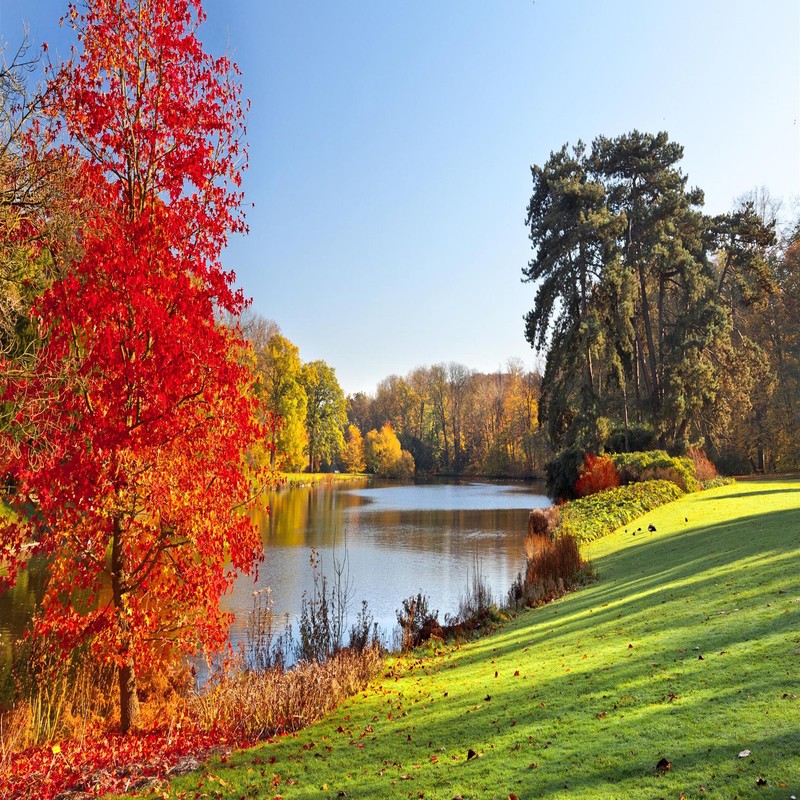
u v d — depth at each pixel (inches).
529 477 3043.8
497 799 159.8
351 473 3558.1
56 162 341.4
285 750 241.6
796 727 159.0
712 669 214.7
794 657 205.8
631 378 1392.7
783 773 140.1
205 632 321.7
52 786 243.9
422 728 236.2
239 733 283.7
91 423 274.4
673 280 1352.1
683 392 1230.3
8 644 444.5
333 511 1521.9
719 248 1435.8
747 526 545.3
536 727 204.8
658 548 560.4
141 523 310.5
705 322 1234.6
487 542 1012.5
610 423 1205.1
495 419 3410.4
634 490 905.5
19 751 279.0
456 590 669.3
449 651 401.4
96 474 275.7
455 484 2758.4
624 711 198.8
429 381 3786.9
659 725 181.0
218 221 305.6
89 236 292.5
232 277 301.9
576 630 342.3
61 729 311.4
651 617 318.0
